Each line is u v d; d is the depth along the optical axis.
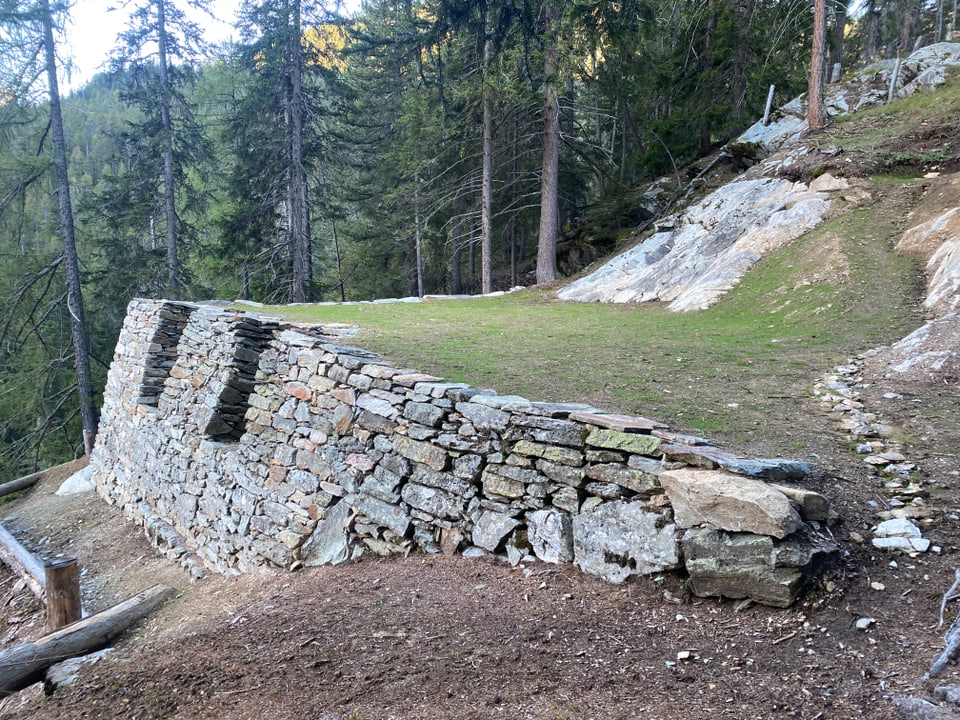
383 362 6.90
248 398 8.59
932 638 2.83
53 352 21.38
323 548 5.88
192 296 21.23
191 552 8.13
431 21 18.80
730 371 6.84
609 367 7.21
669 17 18.84
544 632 3.39
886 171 11.88
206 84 34.16
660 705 2.65
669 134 19.67
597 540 3.97
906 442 4.71
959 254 7.80
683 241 13.73
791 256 10.57
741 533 3.35
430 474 5.21
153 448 10.19
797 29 17.67
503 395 5.61
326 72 22.52
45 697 4.07
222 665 3.71
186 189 23.55
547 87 16.19
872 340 7.23
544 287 16.45
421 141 20.88
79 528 10.93
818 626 3.04
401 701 2.95
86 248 24.36
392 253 27.41
